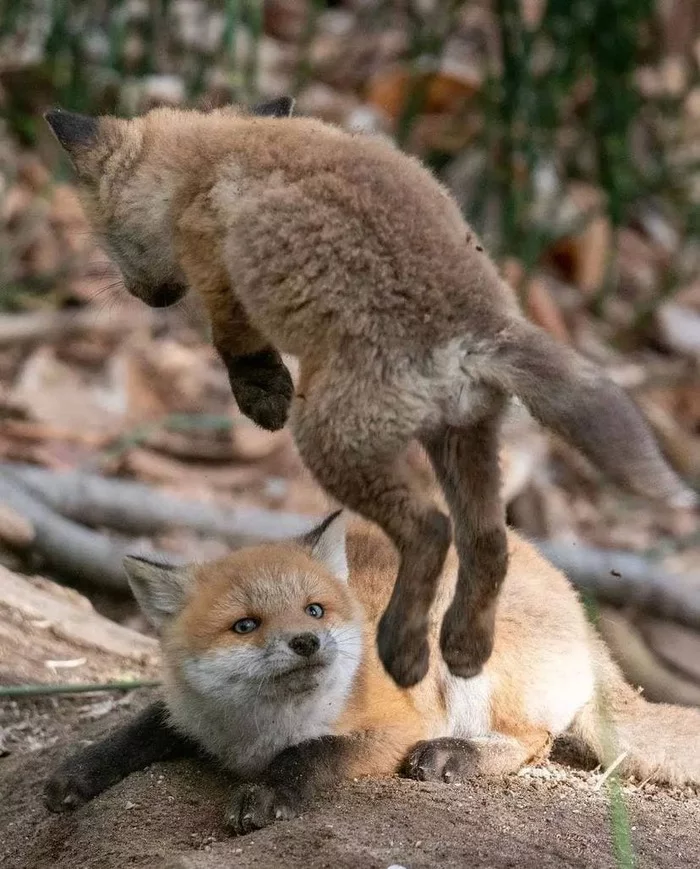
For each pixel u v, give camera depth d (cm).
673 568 1770
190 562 1038
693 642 1623
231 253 852
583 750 1085
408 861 808
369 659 1009
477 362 791
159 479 1759
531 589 1073
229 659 949
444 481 861
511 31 2016
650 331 2272
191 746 1012
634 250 2436
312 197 832
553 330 2117
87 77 2048
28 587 1324
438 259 812
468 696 1042
